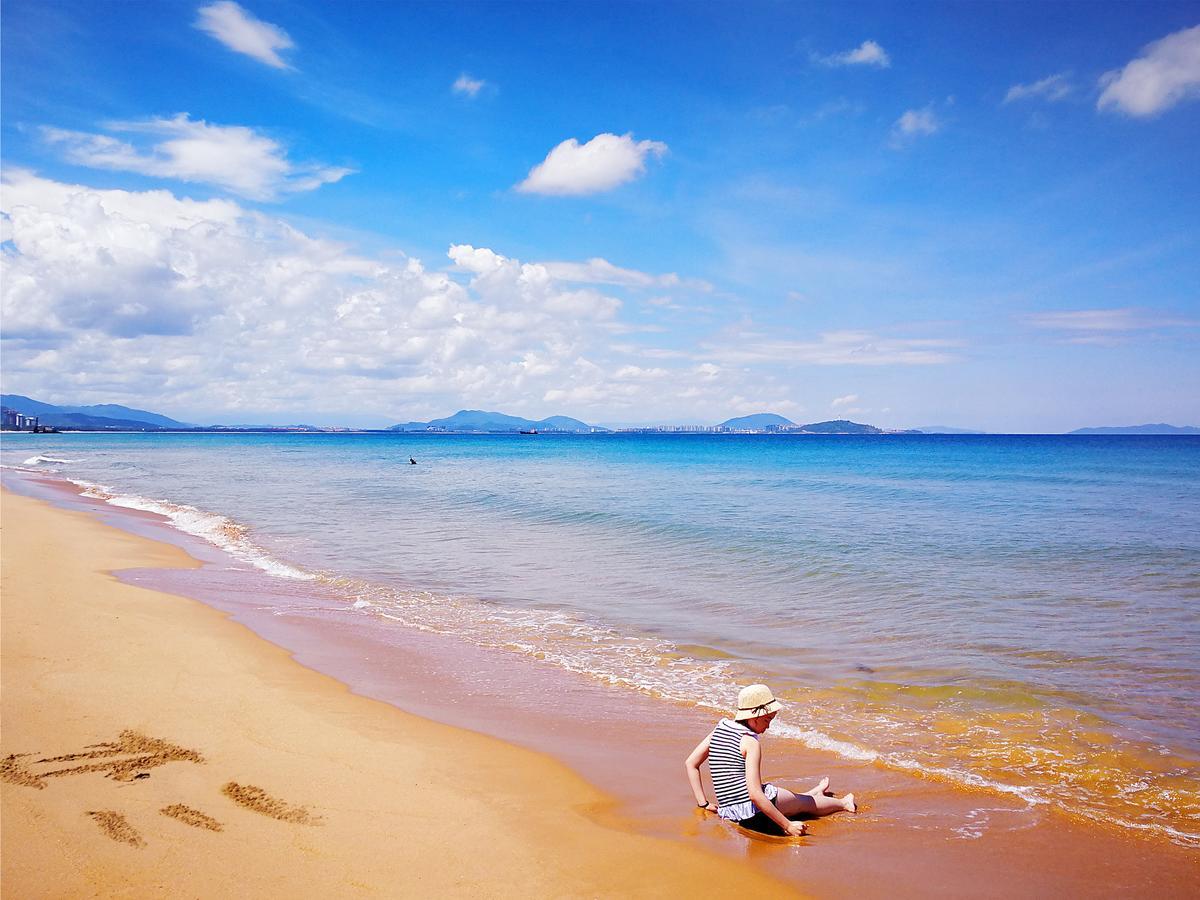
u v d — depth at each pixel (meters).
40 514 23.36
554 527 22.45
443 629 11.35
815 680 8.88
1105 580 14.04
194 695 7.64
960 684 8.61
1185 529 20.30
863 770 6.55
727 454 87.62
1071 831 5.46
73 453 84.44
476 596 13.62
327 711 7.53
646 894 4.50
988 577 14.34
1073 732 7.28
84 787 5.37
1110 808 5.82
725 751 5.64
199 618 11.21
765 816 5.61
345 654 9.92
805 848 5.18
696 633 11.04
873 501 28.62
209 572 15.58
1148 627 10.88
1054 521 22.12
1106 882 4.77
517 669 9.42
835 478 43.12
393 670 9.30
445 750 6.71
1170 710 7.79
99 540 18.73
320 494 34.03
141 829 4.83
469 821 5.33
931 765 6.62
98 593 12.33
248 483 41.00
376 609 12.62
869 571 14.94
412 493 34.25
